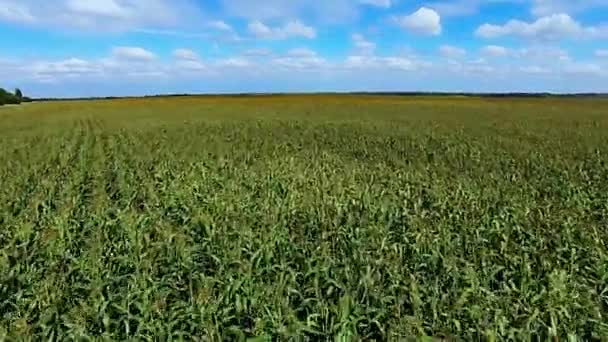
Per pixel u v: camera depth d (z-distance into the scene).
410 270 8.05
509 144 25.70
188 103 74.12
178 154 21.52
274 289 6.80
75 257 8.47
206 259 8.28
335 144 25.97
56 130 35.22
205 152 21.38
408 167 18.27
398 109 58.19
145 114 52.44
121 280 7.34
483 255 8.16
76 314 6.28
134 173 16.23
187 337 6.10
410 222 9.99
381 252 8.32
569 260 8.23
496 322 5.87
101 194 12.98
